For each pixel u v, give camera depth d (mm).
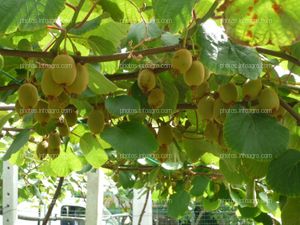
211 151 1719
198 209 6531
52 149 1470
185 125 1704
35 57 1112
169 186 2953
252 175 1403
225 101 1218
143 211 3273
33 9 954
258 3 935
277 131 1182
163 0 934
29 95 1139
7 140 2857
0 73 1432
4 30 937
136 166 2861
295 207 1432
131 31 1397
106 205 6766
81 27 1226
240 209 2779
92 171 2799
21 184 4379
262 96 1204
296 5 925
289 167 1201
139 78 1243
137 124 1327
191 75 1079
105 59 1113
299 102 1423
